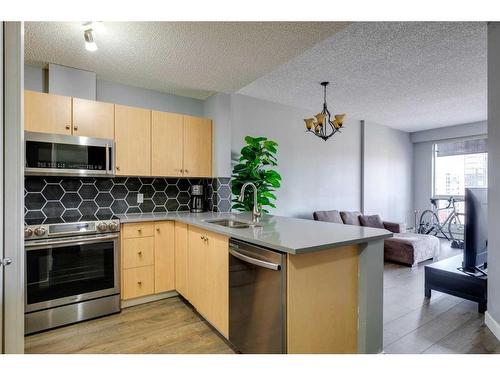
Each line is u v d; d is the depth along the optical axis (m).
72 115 2.54
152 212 3.31
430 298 2.95
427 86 3.73
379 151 6.07
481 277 2.60
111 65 2.60
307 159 4.84
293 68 3.18
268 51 2.31
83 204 2.91
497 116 2.20
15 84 1.32
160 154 3.02
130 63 2.55
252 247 1.71
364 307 1.80
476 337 2.16
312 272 1.61
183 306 2.71
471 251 2.73
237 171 3.53
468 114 5.17
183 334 2.19
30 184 2.65
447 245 5.73
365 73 3.31
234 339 1.88
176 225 2.85
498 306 2.19
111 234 2.52
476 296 2.61
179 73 2.79
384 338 2.13
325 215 4.59
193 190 3.42
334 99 4.29
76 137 2.51
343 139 5.42
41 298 2.21
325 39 2.34
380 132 6.11
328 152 5.16
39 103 2.39
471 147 6.11
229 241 1.94
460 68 3.17
